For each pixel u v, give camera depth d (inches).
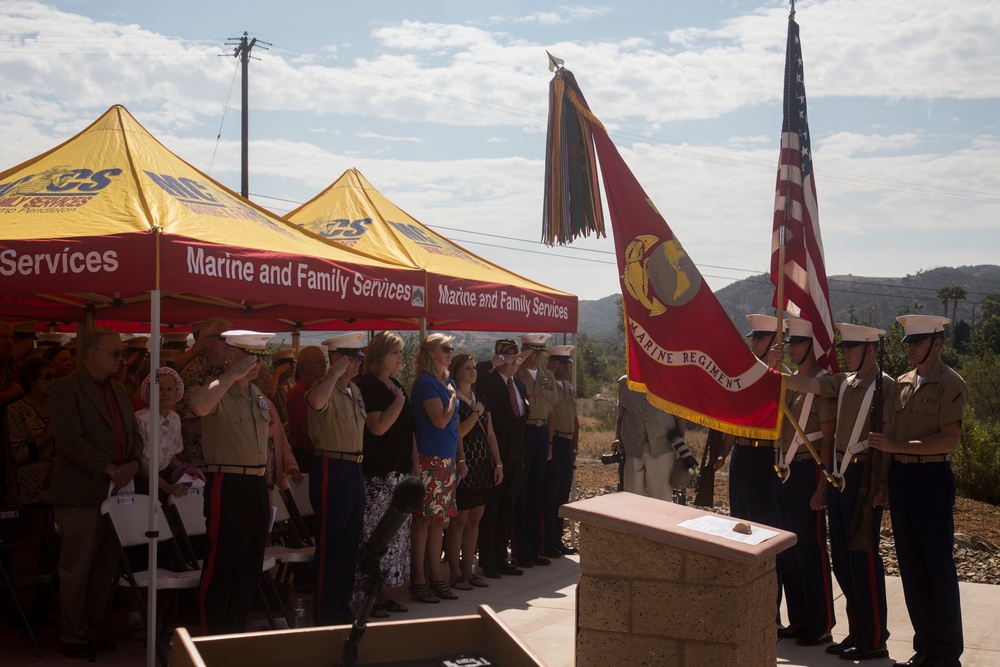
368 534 280.5
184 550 277.3
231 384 228.2
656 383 238.2
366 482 283.1
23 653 239.9
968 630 278.1
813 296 266.8
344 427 263.7
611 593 162.1
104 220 228.2
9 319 436.8
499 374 355.6
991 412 1149.7
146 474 252.2
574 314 422.6
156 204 243.8
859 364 244.4
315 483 264.1
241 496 233.0
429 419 297.9
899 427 235.0
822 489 257.8
